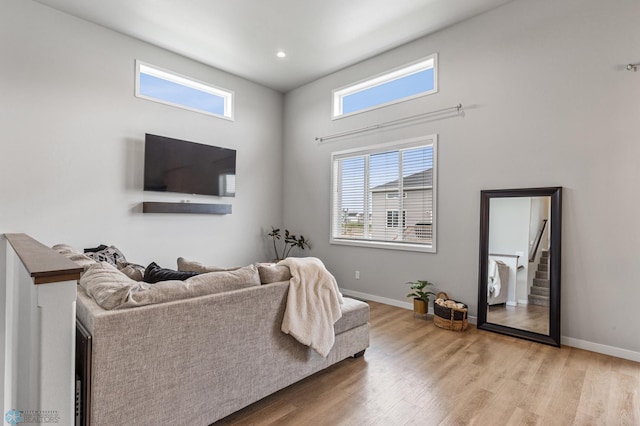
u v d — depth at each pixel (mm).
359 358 2627
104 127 3840
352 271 4797
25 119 3312
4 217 3203
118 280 1629
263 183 5586
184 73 4547
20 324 1685
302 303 2082
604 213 2797
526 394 2098
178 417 1546
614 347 2729
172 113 4461
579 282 2902
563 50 3012
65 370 1107
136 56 4094
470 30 3604
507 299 3238
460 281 3668
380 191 4516
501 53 3379
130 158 4051
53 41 3477
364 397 2049
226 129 5074
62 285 1096
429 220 3980
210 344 1662
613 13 2773
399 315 3832
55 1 3359
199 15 3586
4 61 3199
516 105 3279
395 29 3834
